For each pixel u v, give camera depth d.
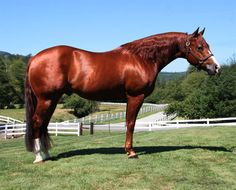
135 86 9.12
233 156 9.72
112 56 9.18
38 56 8.95
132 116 9.34
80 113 55.34
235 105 38.16
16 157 10.23
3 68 98.12
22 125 29.11
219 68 9.41
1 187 7.46
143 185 7.43
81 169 8.52
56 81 8.83
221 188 7.23
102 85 8.99
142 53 9.27
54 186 7.45
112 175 8.04
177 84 94.75
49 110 9.03
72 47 9.20
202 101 39.72
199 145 11.75
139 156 9.69
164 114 55.25
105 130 30.83
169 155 9.78
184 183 7.52
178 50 9.59
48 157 9.57
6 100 92.56
